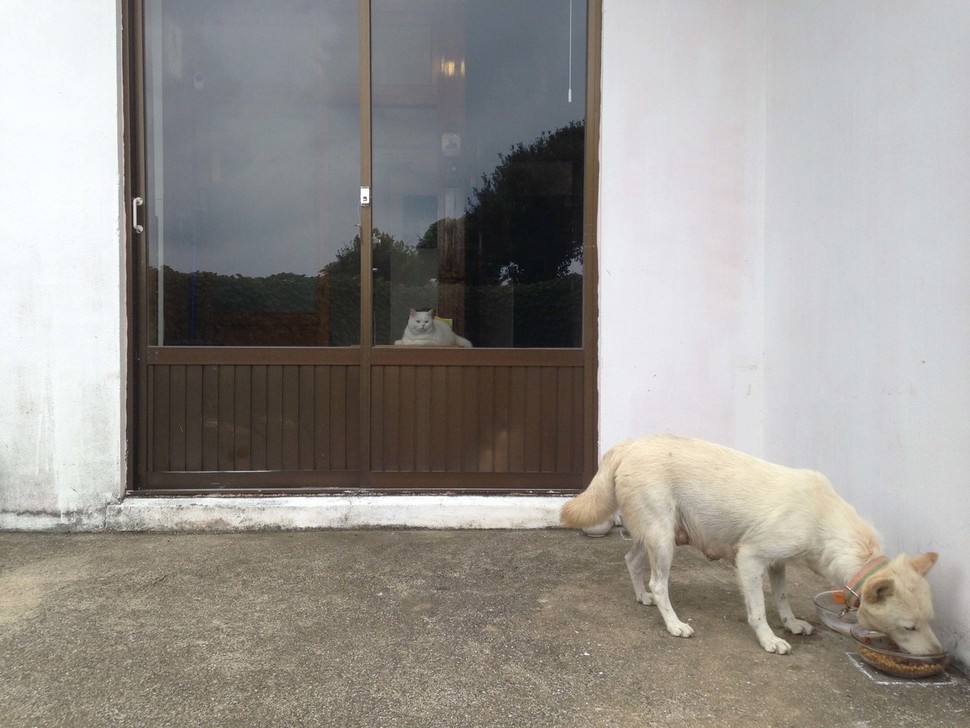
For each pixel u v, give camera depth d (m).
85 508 4.01
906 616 2.34
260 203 4.28
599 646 2.68
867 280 3.09
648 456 2.86
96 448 4.01
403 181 4.32
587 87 4.19
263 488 4.25
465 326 4.33
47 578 3.29
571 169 4.26
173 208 4.22
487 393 4.26
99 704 2.26
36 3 3.88
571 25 4.23
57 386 3.99
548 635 2.76
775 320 4.00
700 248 4.14
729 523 2.74
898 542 2.86
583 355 4.24
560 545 3.83
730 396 4.18
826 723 2.19
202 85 4.23
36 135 3.92
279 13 4.24
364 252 4.24
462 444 4.27
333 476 4.27
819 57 3.50
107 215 3.97
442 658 2.57
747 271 4.16
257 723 2.16
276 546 3.77
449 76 4.30
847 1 3.24
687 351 4.16
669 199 4.12
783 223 3.90
